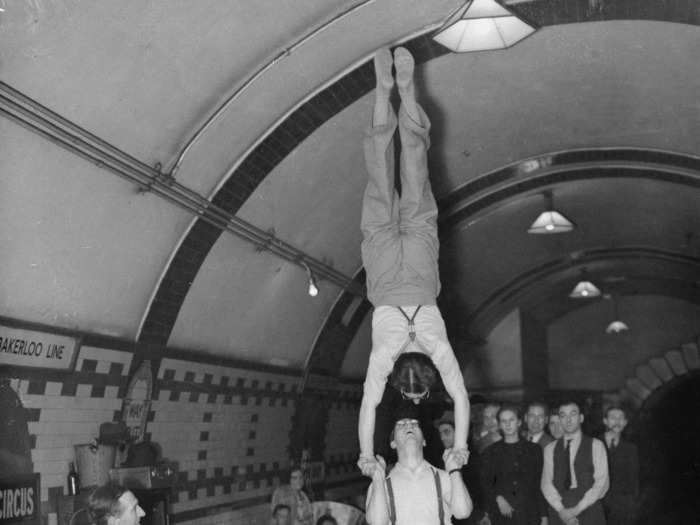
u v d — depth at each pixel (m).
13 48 6.27
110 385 8.84
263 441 13.01
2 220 6.96
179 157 8.66
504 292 20.80
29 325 7.44
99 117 7.48
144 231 8.79
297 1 8.09
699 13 9.09
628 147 13.62
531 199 15.75
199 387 10.77
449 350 6.87
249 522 12.41
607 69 10.96
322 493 15.33
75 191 7.57
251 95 8.96
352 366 16.62
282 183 10.58
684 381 25.27
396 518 6.62
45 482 7.70
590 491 8.70
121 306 8.96
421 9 9.17
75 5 6.34
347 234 13.09
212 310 10.70
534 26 8.09
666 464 26.36
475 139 12.91
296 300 12.95
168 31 7.32
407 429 6.80
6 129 6.60
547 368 25.58
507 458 8.88
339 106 10.18
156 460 9.17
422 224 7.41
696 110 11.71
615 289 24.58
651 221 17.67
